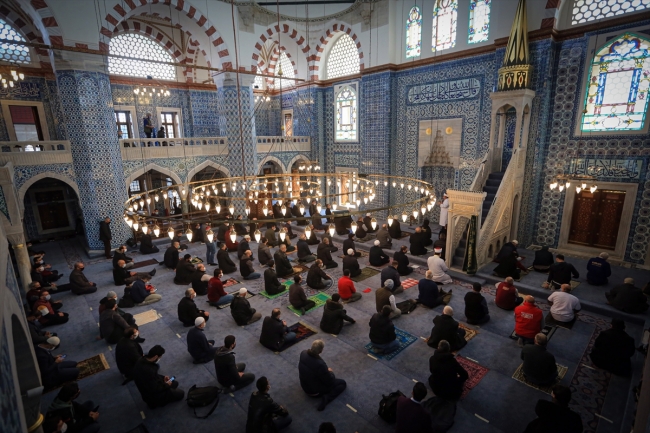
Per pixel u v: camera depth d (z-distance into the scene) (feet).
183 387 18.53
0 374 7.54
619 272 31.35
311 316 25.26
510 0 35.53
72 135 37.86
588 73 32.78
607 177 33.32
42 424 14.12
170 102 56.29
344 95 55.06
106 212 40.32
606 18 31.42
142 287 27.84
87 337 23.68
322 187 60.39
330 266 33.76
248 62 48.34
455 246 33.14
